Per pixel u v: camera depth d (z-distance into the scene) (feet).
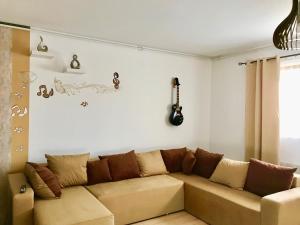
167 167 12.84
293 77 11.79
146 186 10.41
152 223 10.00
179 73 14.61
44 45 10.51
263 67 12.44
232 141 14.49
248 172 10.22
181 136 14.83
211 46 12.95
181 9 8.30
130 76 12.92
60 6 8.14
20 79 10.20
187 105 14.98
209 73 15.78
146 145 13.58
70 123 11.37
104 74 12.16
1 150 9.92
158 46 13.10
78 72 11.18
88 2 7.82
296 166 11.75
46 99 10.78
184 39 11.78
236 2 7.70
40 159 10.72
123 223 9.66
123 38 11.71
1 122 9.89
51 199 8.62
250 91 13.23
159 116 13.98
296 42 6.04
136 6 8.10
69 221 7.13
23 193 7.86
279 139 11.89
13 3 7.89
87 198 8.85
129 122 12.98
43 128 10.75
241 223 8.71
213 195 9.78
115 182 10.86
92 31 10.72
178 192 11.03
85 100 11.71
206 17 8.97
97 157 12.02
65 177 9.91
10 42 9.96
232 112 14.49
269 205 7.93
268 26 9.84
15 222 7.66
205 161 12.21
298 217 8.34
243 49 13.46
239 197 9.36
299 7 5.31
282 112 12.21
